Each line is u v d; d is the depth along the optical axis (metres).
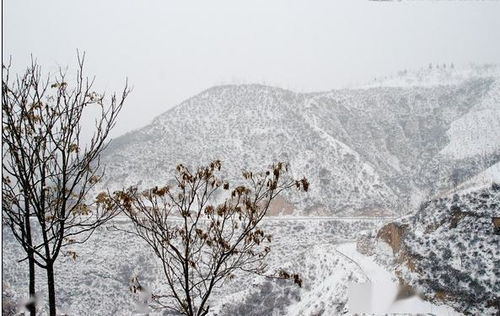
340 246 45.88
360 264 35.38
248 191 7.71
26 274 35.44
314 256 44.06
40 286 34.69
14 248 37.25
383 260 34.84
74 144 7.00
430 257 28.36
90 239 52.75
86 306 44.53
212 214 7.85
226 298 39.16
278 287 39.75
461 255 27.14
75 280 47.06
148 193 7.66
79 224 7.21
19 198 6.93
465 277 25.42
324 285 36.25
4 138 6.69
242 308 38.12
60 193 7.05
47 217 7.00
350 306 26.92
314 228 61.69
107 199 7.29
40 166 6.86
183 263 7.80
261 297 39.06
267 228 61.03
